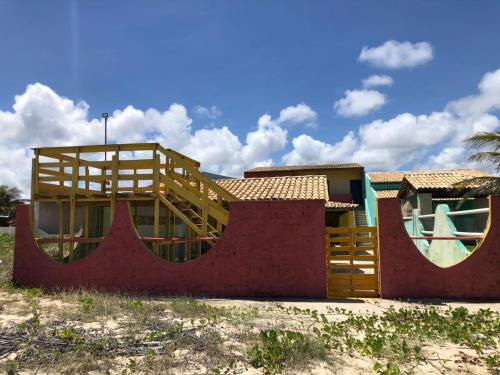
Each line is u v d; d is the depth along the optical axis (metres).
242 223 10.23
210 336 5.96
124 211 10.80
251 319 7.27
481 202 18.09
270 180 18.97
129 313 7.34
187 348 5.50
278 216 10.13
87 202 13.86
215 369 4.79
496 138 13.80
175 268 10.38
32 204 12.29
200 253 14.91
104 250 10.74
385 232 9.78
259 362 5.13
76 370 4.66
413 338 6.38
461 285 9.54
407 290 9.62
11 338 5.53
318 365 5.20
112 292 10.36
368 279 9.97
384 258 9.72
